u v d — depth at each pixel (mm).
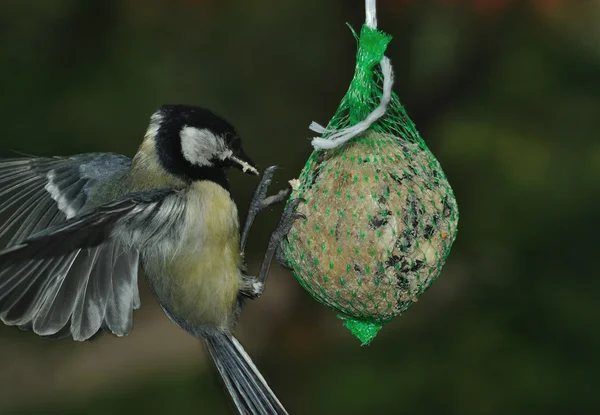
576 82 14141
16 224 7672
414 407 11852
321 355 13133
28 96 13375
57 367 16516
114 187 7566
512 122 13797
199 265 7254
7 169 7852
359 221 7070
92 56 13781
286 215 7316
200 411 14141
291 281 14664
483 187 13266
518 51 14008
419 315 13930
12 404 15250
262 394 7402
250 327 14781
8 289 6098
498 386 11875
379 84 8305
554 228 12977
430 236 7180
